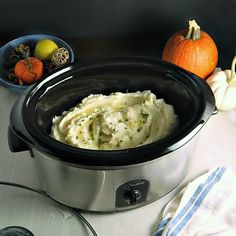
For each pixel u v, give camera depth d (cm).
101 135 110
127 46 163
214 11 153
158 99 117
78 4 154
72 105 118
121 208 107
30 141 93
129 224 108
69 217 109
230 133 130
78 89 116
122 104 117
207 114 98
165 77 112
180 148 96
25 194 114
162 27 159
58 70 110
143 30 160
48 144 92
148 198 107
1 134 131
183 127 96
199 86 104
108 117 112
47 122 111
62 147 91
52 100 111
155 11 155
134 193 101
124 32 161
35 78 144
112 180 97
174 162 101
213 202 110
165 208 110
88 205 107
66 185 102
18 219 110
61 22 159
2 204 113
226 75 139
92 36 162
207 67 144
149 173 99
